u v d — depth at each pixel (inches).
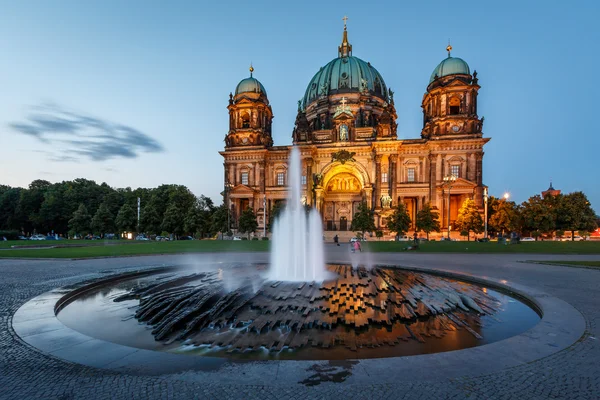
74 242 2561.5
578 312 443.8
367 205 3223.4
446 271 843.4
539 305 488.4
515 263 1098.1
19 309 460.1
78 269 925.2
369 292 604.7
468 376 258.8
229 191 3526.1
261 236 3422.7
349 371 264.2
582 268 969.5
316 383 245.8
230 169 3577.8
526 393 235.8
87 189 4232.3
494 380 253.6
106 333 420.5
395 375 257.6
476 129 3061.0
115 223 3511.3
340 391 234.5
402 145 3233.3
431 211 2967.5
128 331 427.5
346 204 3644.2
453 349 364.8
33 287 661.3
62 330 370.3
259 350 358.9
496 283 671.8
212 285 645.3
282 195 3486.7
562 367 277.3
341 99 3747.5
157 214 3390.7
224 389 239.0
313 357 338.3
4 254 1339.8
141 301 567.5
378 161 3238.2
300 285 653.3
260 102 3609.7
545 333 356.8
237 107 3619.6
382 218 3139.8
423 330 424.2
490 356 294.8
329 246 2155.5
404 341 386.9
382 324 444.8
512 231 3004.4
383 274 825.5
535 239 3036.4
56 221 3949.3
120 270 888.3
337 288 633.6
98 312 515.2
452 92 3105.3
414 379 251.8
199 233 3324.3
